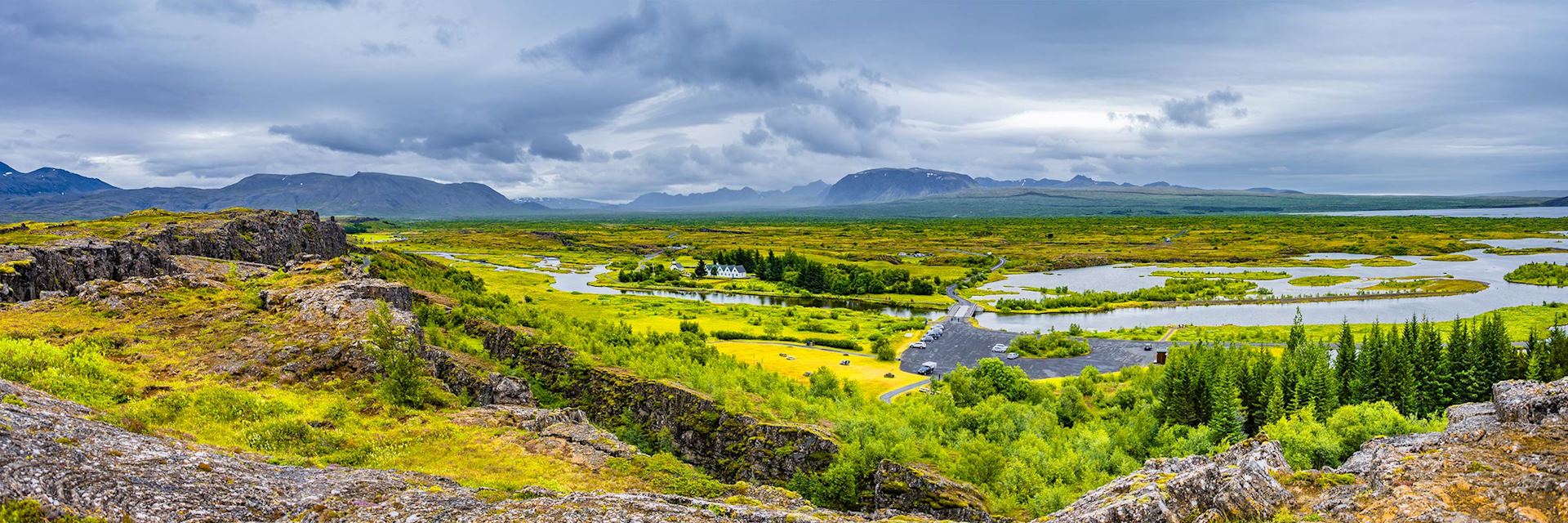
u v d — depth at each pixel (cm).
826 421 10125
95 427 4206
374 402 7088
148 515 3322
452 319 13150
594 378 11131
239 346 8225
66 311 9012
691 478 6047
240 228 19125
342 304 9650
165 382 6838
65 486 3316
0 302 9250
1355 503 3866
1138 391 12381
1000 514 7425
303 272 12975
